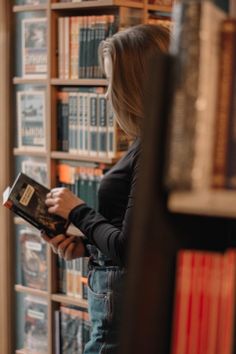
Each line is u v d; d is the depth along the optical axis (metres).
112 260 1.92
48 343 3.42
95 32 3.05
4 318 3.68
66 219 2.11
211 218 0.97
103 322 2.04
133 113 1.91
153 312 0.93
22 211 2.14
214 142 0.85
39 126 3.37
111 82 1.93
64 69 3.22
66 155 3.21
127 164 1.93
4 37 3.54
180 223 0.94
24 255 3.54
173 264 0.94
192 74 0.84
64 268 3.35
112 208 1.97
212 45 0.85
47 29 3.24
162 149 0.91
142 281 0.92
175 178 0.84
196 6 0.84
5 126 3.59
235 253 0.91
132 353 0.93
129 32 1.94
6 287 3.67
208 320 0.91
